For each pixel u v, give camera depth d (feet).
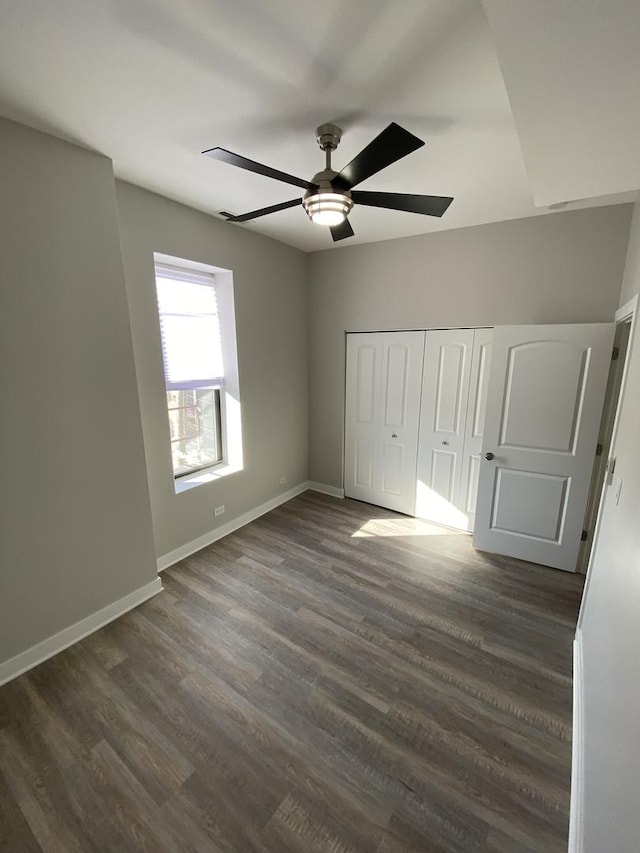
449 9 3.72
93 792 4.70
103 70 4.61
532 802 4.58
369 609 8.03
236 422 11.44
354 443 13.53
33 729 5.47
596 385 8.54
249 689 6.12
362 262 12.06
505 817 4.44
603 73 3.03
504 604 8.21
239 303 10.77
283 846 4.18
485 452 9.98
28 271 5.96
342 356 13.09
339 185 5.49
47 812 4.50
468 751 5.17
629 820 2.71
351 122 5.67
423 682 6.26
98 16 3.83
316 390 13.97
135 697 5.98
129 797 4.64
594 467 8.96
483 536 10.40
